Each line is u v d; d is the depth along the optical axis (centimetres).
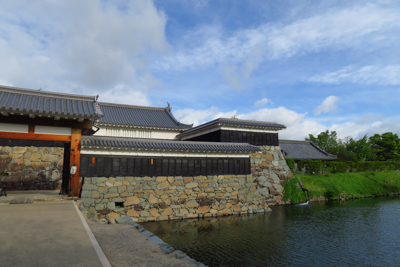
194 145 2098
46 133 1330
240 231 1608
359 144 5722
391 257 1202
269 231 1614
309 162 3534
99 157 1738
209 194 2056
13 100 1301
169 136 3259
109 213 1697
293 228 1692
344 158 5034
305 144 4378
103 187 1717
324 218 2003
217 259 1157
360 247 1336
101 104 3341
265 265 1103
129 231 821
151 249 648
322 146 5919
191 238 1453
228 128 2552
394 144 5606
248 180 2247
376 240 1452
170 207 1902
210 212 2023
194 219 1909
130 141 1880
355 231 1634
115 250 633
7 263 464
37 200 1234
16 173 2150
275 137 2816
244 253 1234
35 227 723
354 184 3494
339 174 3694
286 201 2716
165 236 1478
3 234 647
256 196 2266
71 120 1377
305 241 1426
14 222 779
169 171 1945
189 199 1978
